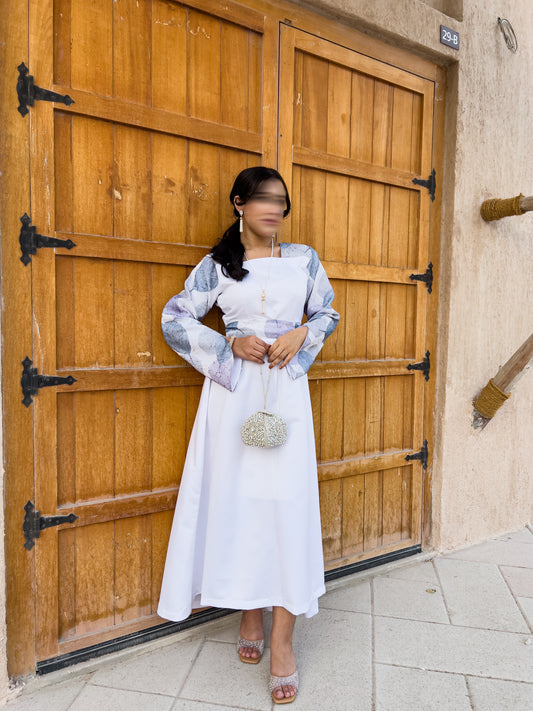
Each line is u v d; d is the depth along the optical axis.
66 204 1.55
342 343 2.21
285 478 1.50
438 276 2.49
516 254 2.73
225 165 1.83
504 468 2.81
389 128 2.28
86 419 1.63
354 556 2.31
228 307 1.59
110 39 1.58
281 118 1.93
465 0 2.38
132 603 1.76
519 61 2.65
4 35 1.40
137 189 1.66
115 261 1.65
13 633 1.53
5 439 1.49
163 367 1.75
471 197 2.49
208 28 1.76
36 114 1.46
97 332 1.63
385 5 2.09
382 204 2.28
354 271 2.19
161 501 1.78
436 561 2.49
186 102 1.73
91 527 1.67
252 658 1.69
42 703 1.49
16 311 1.48
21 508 1.52
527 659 1.73
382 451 2.39
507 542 2.74
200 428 1.60
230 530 1.54
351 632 1.88
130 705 1.49
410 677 1.63
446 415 2.50
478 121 2.48
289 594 1.49
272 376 1.56
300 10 1.94
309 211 2.06
